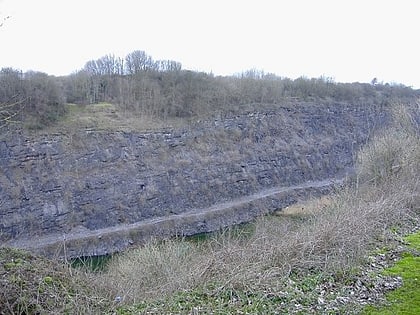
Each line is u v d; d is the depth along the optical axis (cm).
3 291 712
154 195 4069
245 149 5141
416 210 1404
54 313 699
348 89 6431
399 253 962
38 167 3572
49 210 3422
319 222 1171
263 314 689
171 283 878
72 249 3028
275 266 858
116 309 749
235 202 4294
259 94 5831
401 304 716
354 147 5778
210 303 726
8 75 3825
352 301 734
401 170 1961
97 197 3728
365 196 1645
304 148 5591
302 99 6238
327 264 859
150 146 4438
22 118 3669
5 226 3158
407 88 6278
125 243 3266
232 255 916
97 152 4000
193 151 4741
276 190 4778
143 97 4966
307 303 728
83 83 4803
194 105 5147
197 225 3716
